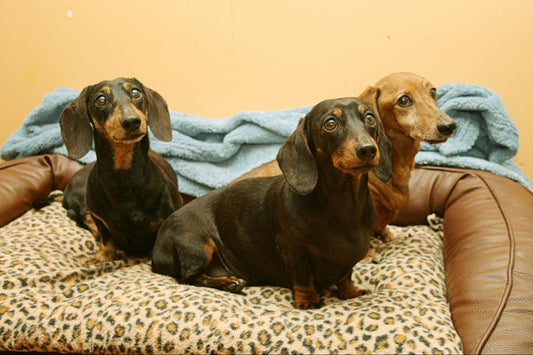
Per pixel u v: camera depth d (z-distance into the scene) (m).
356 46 3.43
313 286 2.02
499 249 2.09
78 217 2.99
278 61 3.55
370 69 3.45
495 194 2.61
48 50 3.83
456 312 1.84
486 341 1.57
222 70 3.64
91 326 1.76
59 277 2.16
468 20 3.25
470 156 3.20
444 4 3.26
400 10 3.32
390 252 2.49
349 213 1.86
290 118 3.32
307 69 3.53
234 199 2.27
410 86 2.44
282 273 2.15
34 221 2.96
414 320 1.66
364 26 3.38
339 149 1.72
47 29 3.80
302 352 1.57
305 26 3.46
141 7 3.64
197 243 2.22
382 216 2.69
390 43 3.38
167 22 3.63
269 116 3.27
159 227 2.56
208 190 3.30
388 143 1.98
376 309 1.73
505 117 3.02
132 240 2.56
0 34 3.87
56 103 3.52
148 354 1.68
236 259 2.27
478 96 3.08
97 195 2.45
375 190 2.60
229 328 1.66
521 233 2.18
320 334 1.62
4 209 3.00
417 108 2.41
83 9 3.71
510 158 3.17
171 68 3.71
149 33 3.67
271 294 2.11
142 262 2.63
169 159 3.37
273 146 3.36
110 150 2.32
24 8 3.79
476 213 2.49
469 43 3.28
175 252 2.26
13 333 1.81
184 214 2.32
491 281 1.87
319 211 1.86
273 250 2.11
